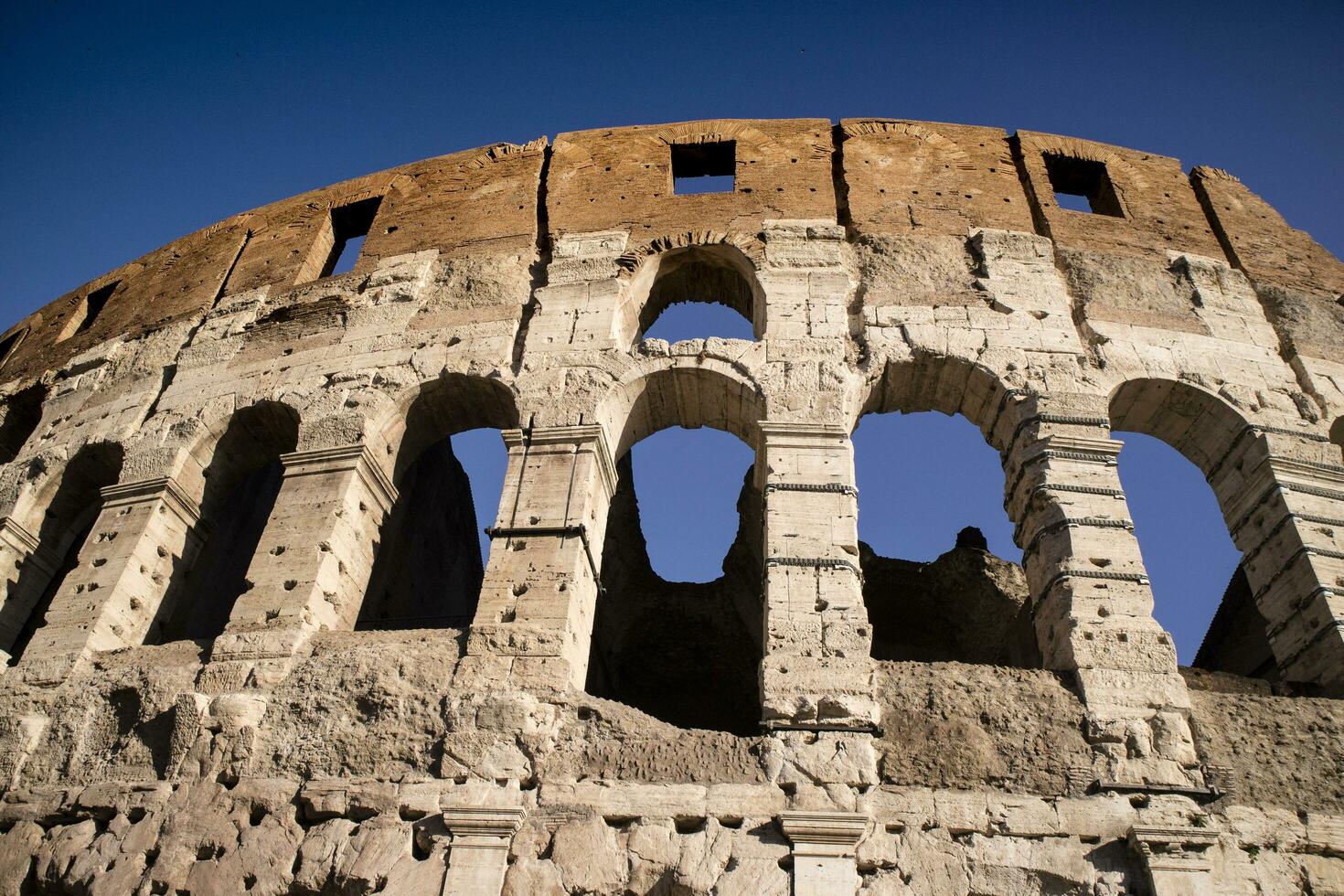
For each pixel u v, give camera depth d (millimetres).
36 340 32719
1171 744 16625
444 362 23562
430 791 16547
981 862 15289
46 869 17031
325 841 16188
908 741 16750
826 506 19656
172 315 28781
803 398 21484
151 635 22188
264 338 26328
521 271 25703
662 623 32281
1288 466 21281
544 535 19719
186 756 17844
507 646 18188
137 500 23328
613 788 16297
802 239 25297
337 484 21656
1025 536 20484
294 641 19062
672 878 15133
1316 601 19328
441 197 29047
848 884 14875
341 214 30812
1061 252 25266
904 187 27000
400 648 18625
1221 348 23500
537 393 22297
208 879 16219
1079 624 18094
